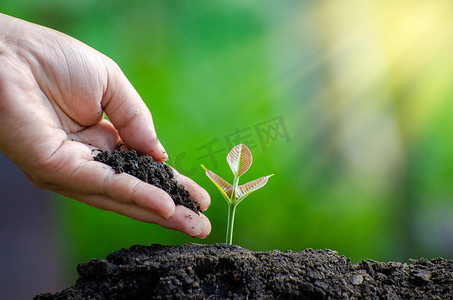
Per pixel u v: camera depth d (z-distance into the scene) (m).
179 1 1.21
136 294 0.63
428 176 1.24
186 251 0.66
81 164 0.68
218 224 1.04
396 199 1.23
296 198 1.13
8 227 1.07
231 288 0.63
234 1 1.24
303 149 1.21
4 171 1.08
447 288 0.64
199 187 0.72
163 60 1.18
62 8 1.15
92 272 0.64
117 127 0.73
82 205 1.06
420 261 0.67
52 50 0.69
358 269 0.66
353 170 1.23
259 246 1.07
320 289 0.63
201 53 1.21
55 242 1.07
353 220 1.15
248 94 1.21
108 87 0.72
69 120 0.71
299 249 1.09
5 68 0.67
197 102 1.16
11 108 0.66
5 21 0.69
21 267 1.05
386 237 1.17
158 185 0.69
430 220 1.22
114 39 1.18
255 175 1.11
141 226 1.02
